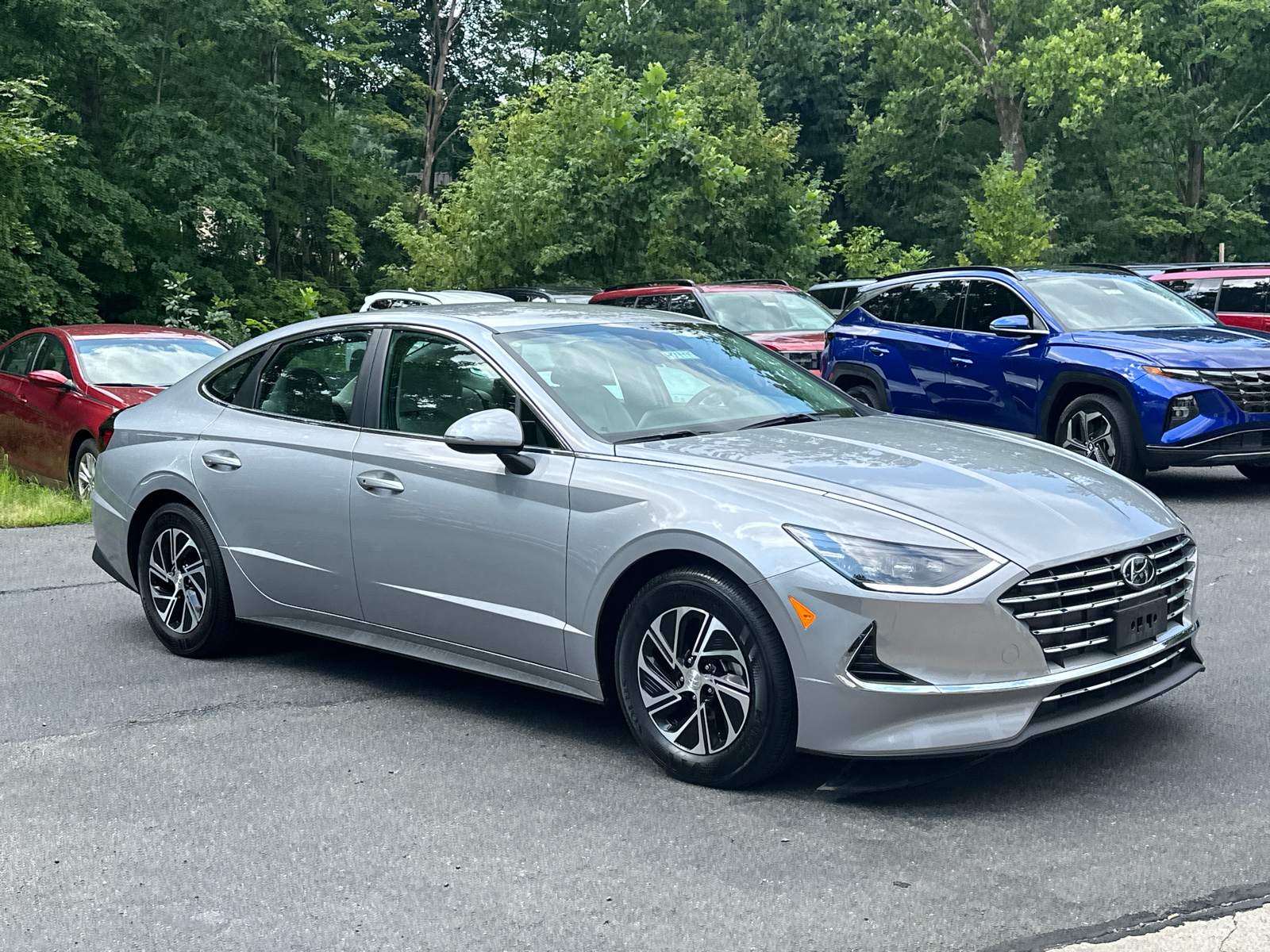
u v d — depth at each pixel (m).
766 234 30.02
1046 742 4.64
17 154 23.80
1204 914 3.24
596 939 3.25
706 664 4.27
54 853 3.89
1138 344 10.12
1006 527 4.06
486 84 53.91
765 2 53.78
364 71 44.84
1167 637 4.37
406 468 5.14
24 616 7.10
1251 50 46.06
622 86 26.03
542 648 4.73
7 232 24.81
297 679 5.80
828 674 3.95
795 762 4.50
